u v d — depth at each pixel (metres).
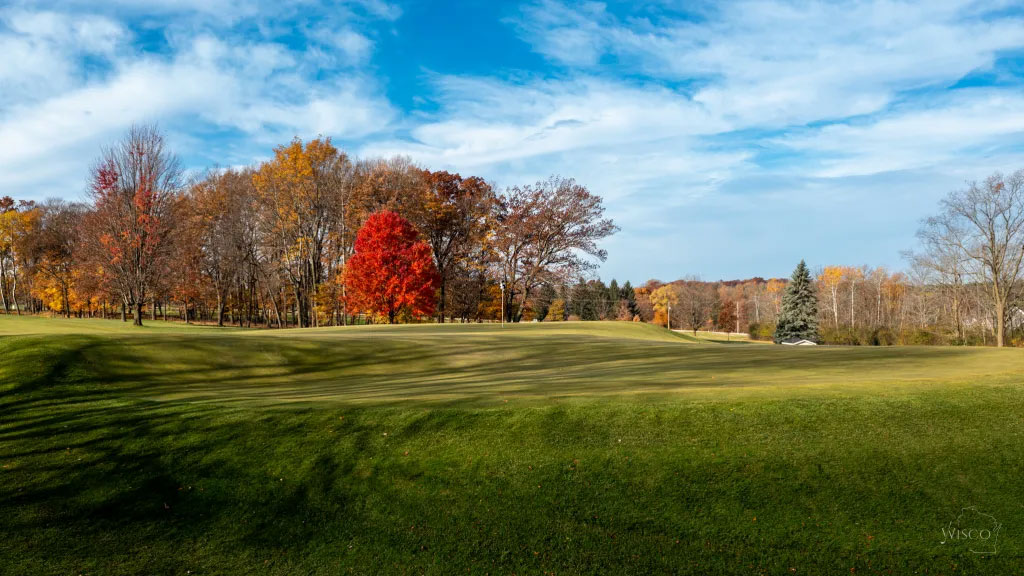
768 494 8.52
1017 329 49.84
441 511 8.50
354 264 49.88
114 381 15.04
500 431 10.12
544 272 57.25
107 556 7.65
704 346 27.75
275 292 62.16
